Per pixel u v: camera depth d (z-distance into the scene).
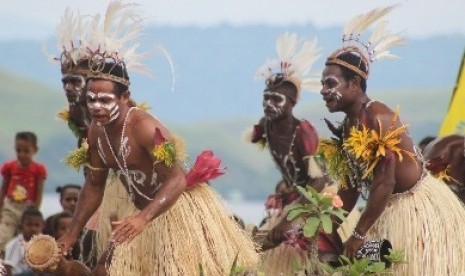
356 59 16.17
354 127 15.82
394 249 16.03
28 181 25.67
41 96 77.75
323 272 15.84
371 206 15.85
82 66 17.98
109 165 15.74
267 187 74.81
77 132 18.36
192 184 15.64
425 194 16.19
